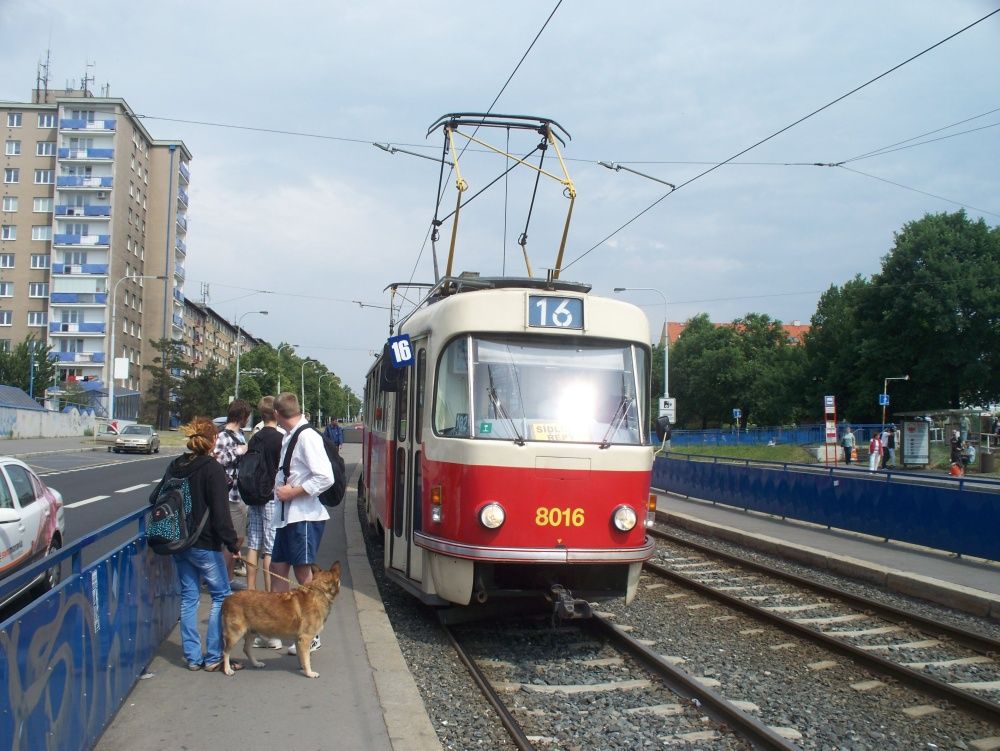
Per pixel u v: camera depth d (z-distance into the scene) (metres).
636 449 7.46
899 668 6.82
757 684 6.62
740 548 14.23
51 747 3.70
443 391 7.51
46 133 74.94
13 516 7.90
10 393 52.06
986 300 49.78
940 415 37.12
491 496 7.01
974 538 11.77
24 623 3.39
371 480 12.99
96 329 73.56
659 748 5.29
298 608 5.81
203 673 5.85
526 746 5.09
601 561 7.10
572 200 10.65
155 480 23.84
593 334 7.70
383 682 5.78
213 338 113.00
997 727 5.87
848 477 14.71
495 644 7.71
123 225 76.69
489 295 7.54
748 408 75.62
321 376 129.62
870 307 55.06
